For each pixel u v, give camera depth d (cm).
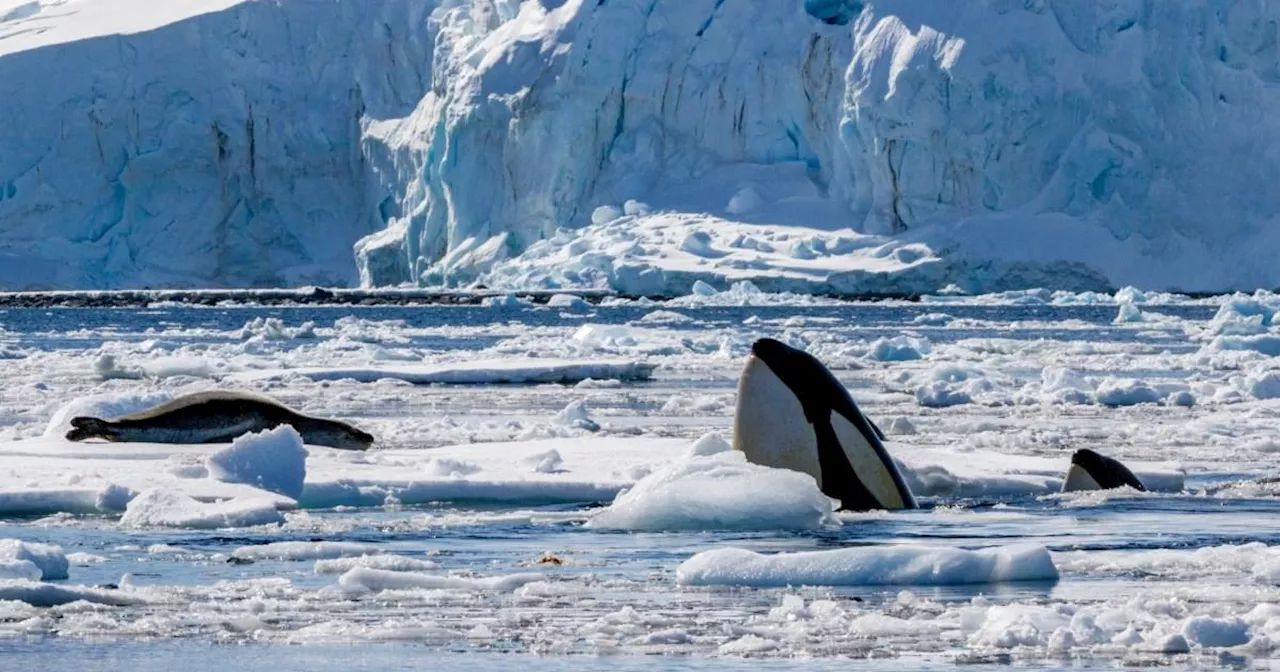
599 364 9531
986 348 13388
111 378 9219
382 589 2267
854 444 3272
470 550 2764
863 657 1733
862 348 12594
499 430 5234
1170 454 4941
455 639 1861
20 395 7519
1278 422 6259
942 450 4538
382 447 4834
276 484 3497
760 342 3269
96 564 2547
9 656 1744
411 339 14962
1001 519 3173
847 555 2334
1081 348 13025
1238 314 17650
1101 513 3309
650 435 5281
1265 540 2864
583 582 2330
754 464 3209
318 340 14762
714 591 2252
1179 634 1778
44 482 3534
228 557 2634
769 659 1723
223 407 4650
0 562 2256
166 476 3612
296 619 2009
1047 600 2134
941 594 2200
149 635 1888
